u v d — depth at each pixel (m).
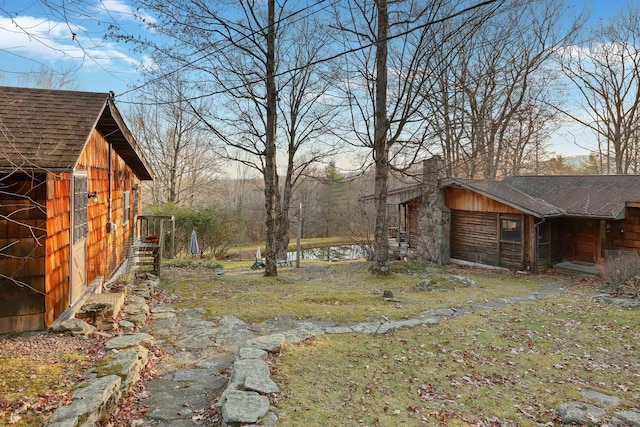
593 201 13.34
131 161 12.61
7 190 5.22
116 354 4.84
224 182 38.06
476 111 21.89
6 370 4.28
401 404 4.41
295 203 37.47
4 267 5.29
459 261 15.58
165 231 20.92
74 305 6.46
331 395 4.46
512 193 14.78
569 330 7.27
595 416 4.28
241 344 6.13
